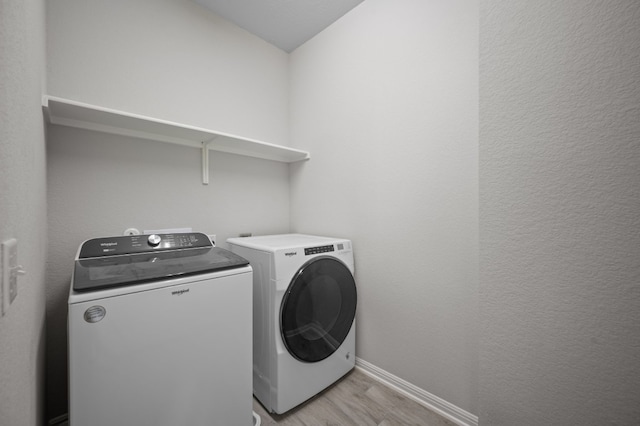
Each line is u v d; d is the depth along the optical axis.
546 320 0.84
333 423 1.31
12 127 0.55
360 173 1.76
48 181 1.26
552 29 0.82
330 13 1.85
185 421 0.98
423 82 1.42
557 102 0.81
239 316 1.13
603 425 0.75
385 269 1.62
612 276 0.74
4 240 0.49
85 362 0.78
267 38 2.13
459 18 1.29
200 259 1.18
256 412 1.38
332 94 1.94
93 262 1.06
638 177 0.70
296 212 2.27
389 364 1.60
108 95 1.44
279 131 2.26
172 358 0.95
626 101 0.71
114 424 0.83
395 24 1.55
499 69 0.92
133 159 1.53
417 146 1.46
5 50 0.50
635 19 0.70
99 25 1.41
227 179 1.95
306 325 1.42
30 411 0.72
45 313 1.15
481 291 0.97
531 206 0.87
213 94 1.86
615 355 0.74
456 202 1.32
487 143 0.95
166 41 1.64
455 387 1.32
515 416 0.90
